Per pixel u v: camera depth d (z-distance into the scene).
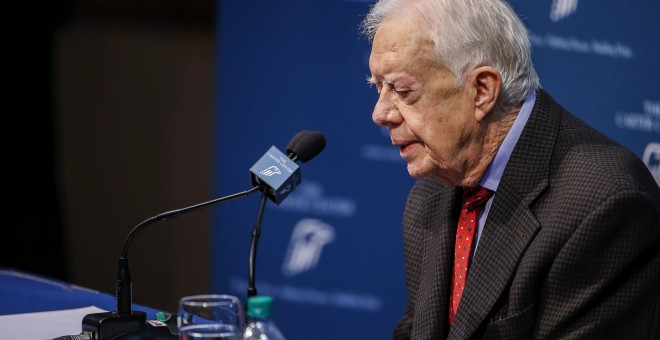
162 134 15.41
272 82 12.62
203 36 15.27
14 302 6.99
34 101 13.11
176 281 15.34
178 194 15.38
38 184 13.38
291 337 12.77
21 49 12.83
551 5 11.61
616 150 5.69
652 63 11.66
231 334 4.73
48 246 13.59
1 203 13.19
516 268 5.56
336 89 12.35
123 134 15.53
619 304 5.31
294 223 12.71
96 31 15.52
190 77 15.31
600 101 11.70
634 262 5.33
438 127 5.64
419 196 6.73
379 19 5.80
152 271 15.45
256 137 12.77
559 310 5.37
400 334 6.55
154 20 15.40
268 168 5.33
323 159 12.49
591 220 5.27
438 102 5.60
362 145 12.30
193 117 15.30
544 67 11.66
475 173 5.84
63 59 15.47
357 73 12.24
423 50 5.53
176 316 6.28
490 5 5.62
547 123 5.79
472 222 6.12
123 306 5.58
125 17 15.45
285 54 12.55
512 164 5.73
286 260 12.77
